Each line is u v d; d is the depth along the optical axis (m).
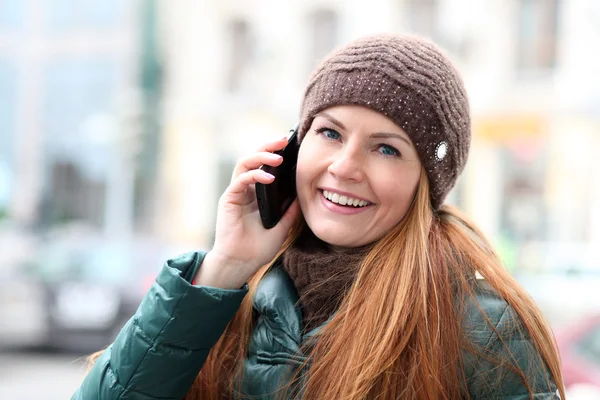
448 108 1.48
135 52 18.02
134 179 17.77
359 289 1.45
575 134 14.38
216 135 17.27
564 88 14.37
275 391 1.47
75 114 18.94
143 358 1.43
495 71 14.79
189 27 17.44
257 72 16.83
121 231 17.70
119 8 18.44
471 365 1.38
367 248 1.53
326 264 1.51
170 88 17.61
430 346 1.38
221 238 1.53
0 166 19.17
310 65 16.44
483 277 1.47
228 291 1.45
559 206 14.46
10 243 13.33
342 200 1.50
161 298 1.44
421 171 1.51
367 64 1.45
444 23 15.01
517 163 14.79
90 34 18.66
